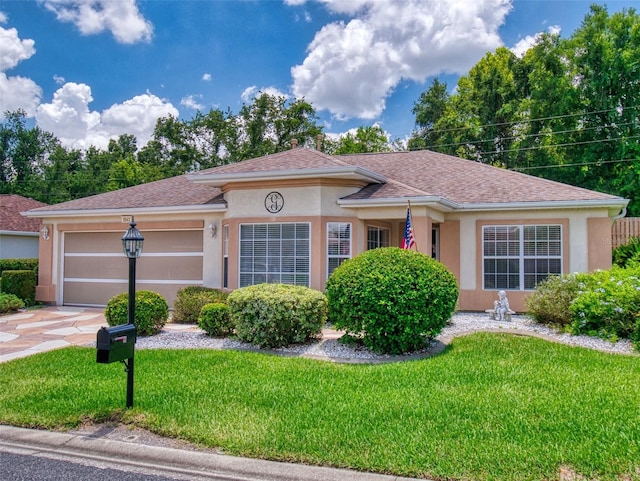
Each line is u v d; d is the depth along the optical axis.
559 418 5.54
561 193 14.27
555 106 31.08
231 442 5.13
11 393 6.88
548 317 11.55
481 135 37.69
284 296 9.73
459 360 8.29
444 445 4.90
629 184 27.23
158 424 5.63
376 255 9.59
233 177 13.56
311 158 14.27
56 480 4.55
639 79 27.64
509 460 4.54
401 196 12.83
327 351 9.45
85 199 18.66
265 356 8.97
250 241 13.91
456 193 15.25
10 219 24.47
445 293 9.13
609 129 29.31
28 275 17.56
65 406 6.28
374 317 8.96
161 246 16.47
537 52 31.91
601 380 7.00
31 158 54.31
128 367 6.19
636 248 16.09
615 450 4.68
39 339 11.32
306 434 5.27
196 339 10.73
